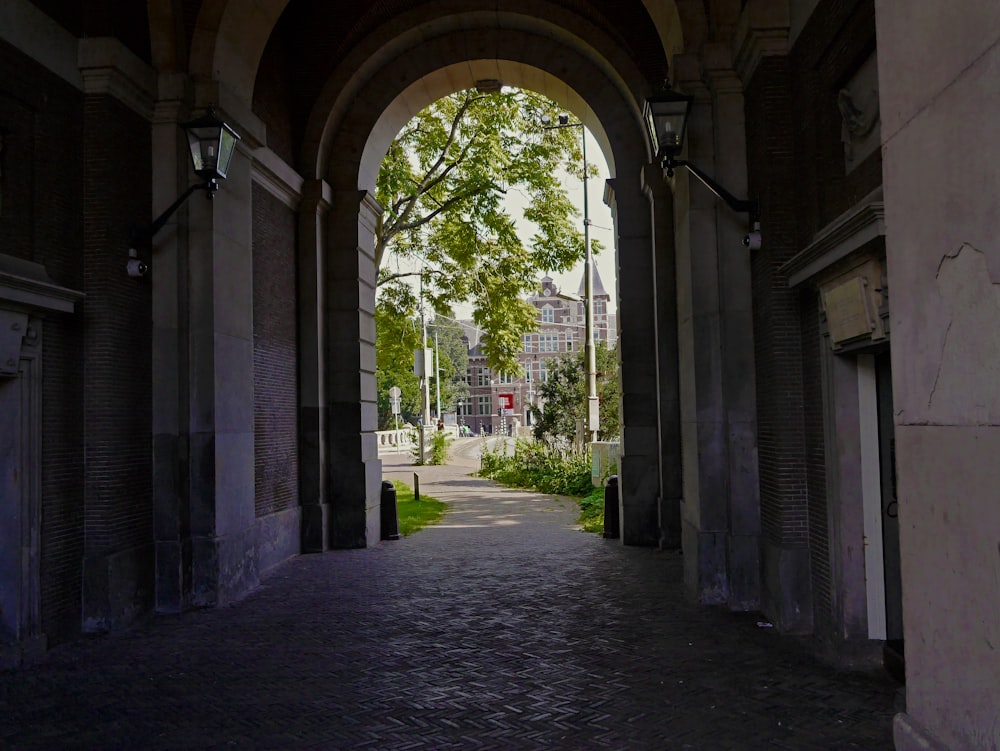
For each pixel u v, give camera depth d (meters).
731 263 8.70
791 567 7.46
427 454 38.12
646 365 13.13
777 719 5.20
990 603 2.92
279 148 12.66
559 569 10.91
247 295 10.24
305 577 10.72
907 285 3.52
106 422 8.06
